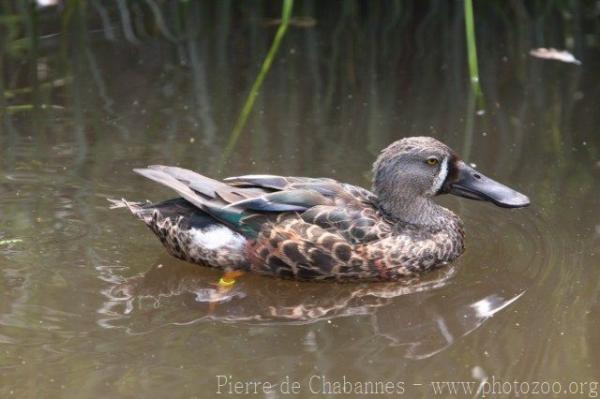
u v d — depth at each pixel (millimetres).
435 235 12734
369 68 17875
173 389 9961
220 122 15930
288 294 12156
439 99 16875
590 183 14359
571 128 15922
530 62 18078
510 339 11094
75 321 11148
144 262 12531
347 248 12164
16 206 13484
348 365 10555
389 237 12359
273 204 12289
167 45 18469
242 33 18953
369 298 12078
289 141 15398
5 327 10938
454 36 18828
